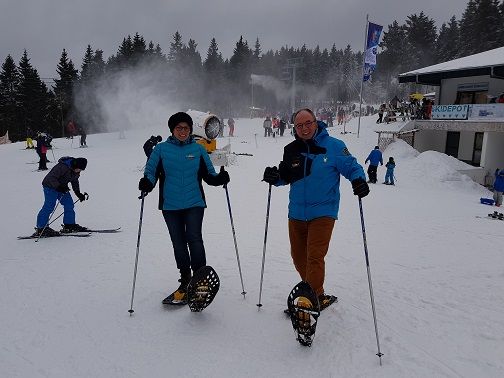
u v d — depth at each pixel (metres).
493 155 21.06
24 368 2.81
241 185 12.36
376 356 2.87
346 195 11.90
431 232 7.27
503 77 20.86
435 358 2.83
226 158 16.09
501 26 62.41
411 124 23.70
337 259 5.32
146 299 3.95
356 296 3.98
